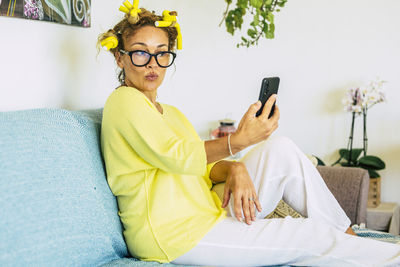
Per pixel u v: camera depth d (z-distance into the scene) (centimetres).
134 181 145
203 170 137
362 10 284
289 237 138
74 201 125
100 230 132
